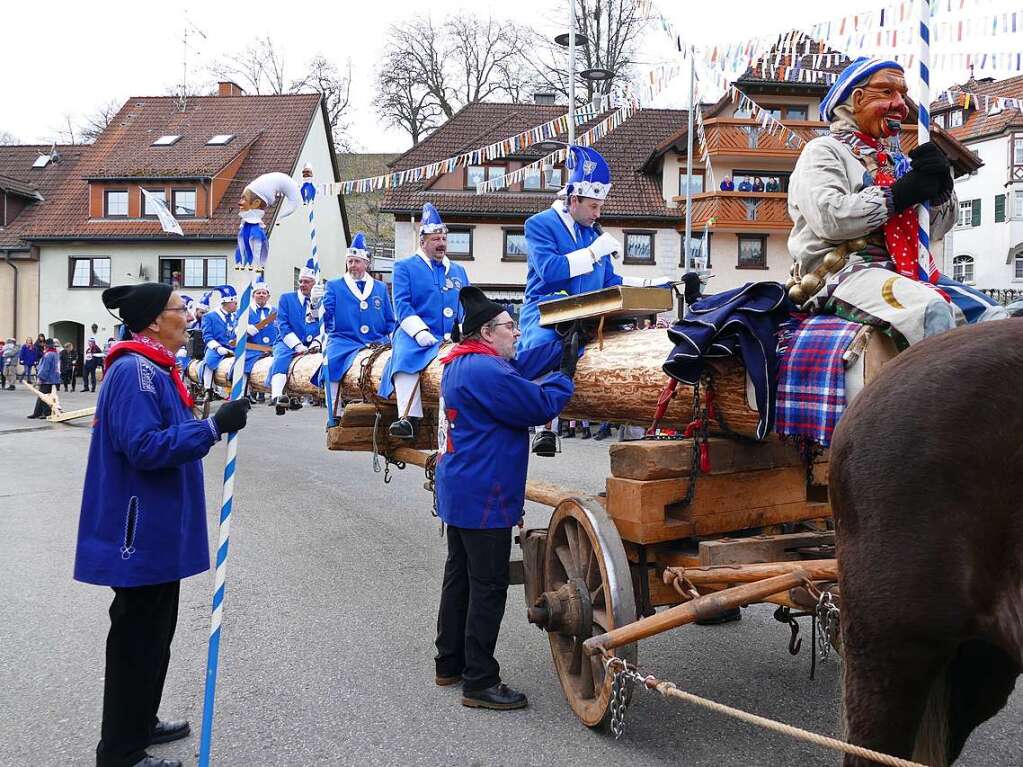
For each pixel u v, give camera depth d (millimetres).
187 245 30719
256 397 18000
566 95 29125
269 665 4609
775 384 3162
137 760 3424
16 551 7145
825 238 3143
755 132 23156
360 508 8805
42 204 33312
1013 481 1839
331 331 7512
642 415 3996
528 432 4148
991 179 30188
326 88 41469
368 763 3523
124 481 3375
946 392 1969
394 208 25547
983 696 2225
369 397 6691
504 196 25812
